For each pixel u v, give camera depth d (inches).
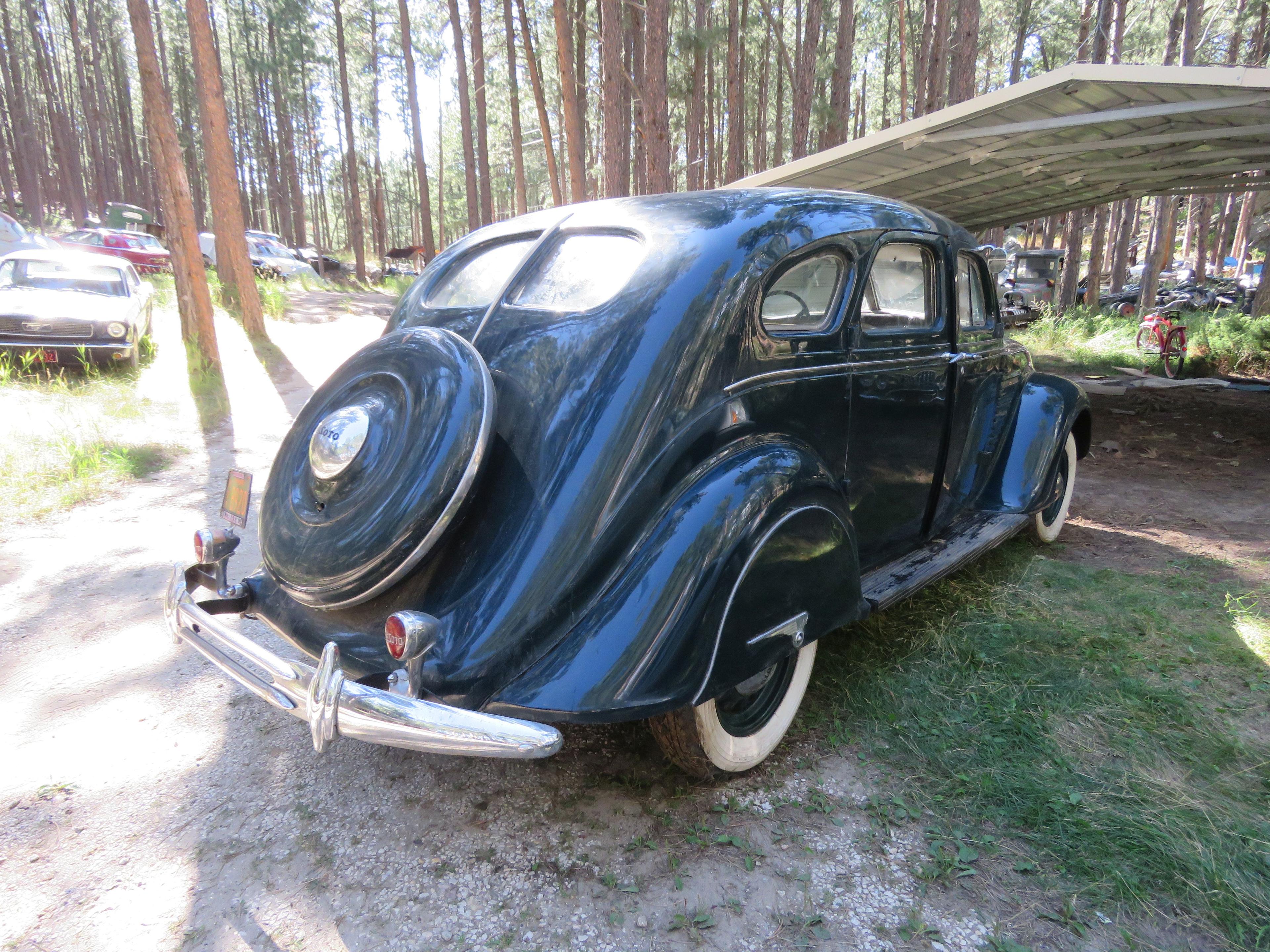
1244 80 182.2
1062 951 72.2
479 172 1110.4
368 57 1694.1
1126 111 211.6
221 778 100.4
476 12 1064.2
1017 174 315.0
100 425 296.4
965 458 143.6
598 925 76.6
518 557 79.4
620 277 94.6
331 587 82.6
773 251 96.0
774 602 85.2
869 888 80.5
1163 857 81.8
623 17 1001.5
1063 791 92.4
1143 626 133.0
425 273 123.3
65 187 1637.6
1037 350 551.2
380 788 98.0
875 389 113.1
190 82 1780.3
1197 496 217.6
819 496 93.1
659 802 94.5
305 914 78.4
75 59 1694.1
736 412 91.0
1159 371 466.6
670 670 75.5
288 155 1875.0
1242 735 103.1
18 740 108.5
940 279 128.0
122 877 83.5
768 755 100.5
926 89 987.3
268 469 257.4
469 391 84.6
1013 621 135.3
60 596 157.1
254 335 509.0
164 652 134.3
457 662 76.9
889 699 112.7
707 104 1261.1
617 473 81.1
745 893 80.1
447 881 82.5
